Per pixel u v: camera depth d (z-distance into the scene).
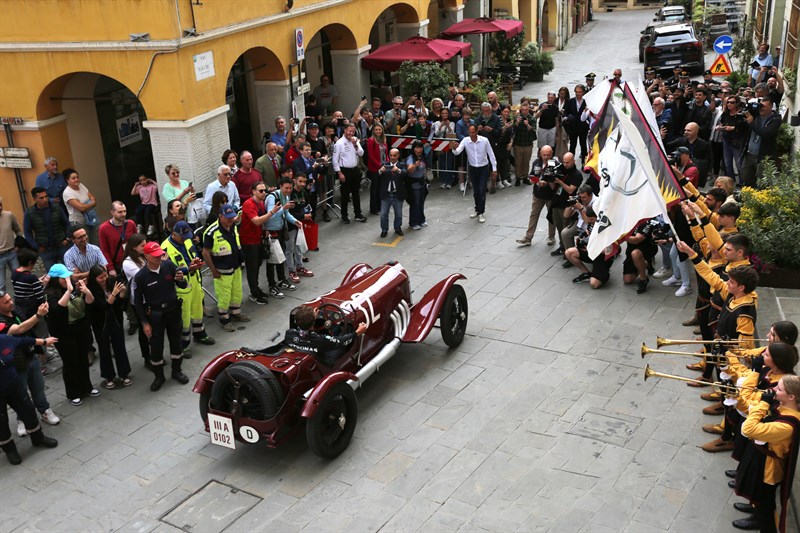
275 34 15.73
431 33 26.72
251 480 7.76
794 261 10.58
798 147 13.88
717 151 15.74
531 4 33.19
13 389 8.15
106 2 12.80
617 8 52.75
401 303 9.55
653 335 10.15
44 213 11.91
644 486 7.28
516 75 27.92
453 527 6.90
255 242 11.52
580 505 7.07
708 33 33.19
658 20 36.47
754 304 7.48
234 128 19.44
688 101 16.33
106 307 9.38
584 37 40.75
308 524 7.06
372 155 15.23
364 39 19.72
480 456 7.88
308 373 7.94
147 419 8.99
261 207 11.51
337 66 19.59
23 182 14.45
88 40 13.13
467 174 16.53
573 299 11.33
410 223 14.66
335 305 8.70
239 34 14.52
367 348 8.92
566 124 17.02
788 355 6.23
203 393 7.97
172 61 12.86
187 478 7.87
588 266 12.48
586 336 10.23
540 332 10.40
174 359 9.68
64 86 14.30
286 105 16.42
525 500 7.20
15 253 12.15
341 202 15.16
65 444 8.56
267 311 11.61
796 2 16.84
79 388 9.35
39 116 13.93
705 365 8.81
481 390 9.09
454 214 15.37
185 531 7.09
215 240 10.62
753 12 28.16
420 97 19.19
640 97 10.45
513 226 14.49
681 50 26.33
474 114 18.62
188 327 10.15
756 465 6.20
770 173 12.02
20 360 8.41
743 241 7.61
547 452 7.88
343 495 7.43
